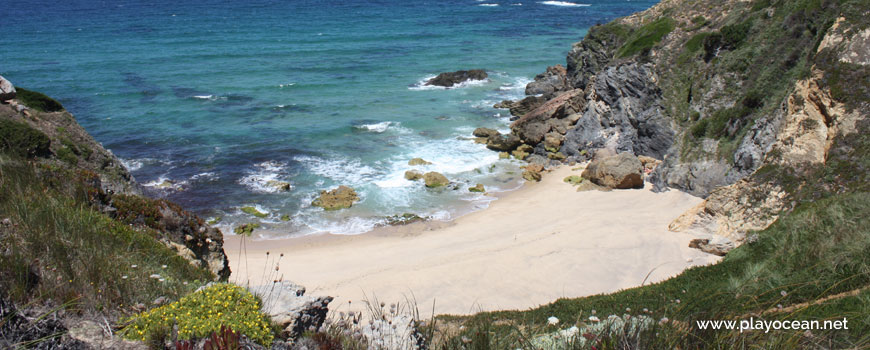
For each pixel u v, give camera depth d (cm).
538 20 13162
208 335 759
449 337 907
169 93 6625
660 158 4412
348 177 4325
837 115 2886
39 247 990
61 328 739
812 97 3084
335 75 7650
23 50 8988
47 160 2136
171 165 4478
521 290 2561
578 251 2906
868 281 1459
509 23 12644
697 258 2736
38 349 675
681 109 4416
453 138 5216
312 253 3161
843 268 1623
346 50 9375
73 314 816
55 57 8500
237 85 7019
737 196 2928
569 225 3331
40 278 874
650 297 2023
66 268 948
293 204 3853
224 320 793
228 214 3684
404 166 4547
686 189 3762
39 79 7112
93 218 1343
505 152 4856
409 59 8731
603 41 6078
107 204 1625
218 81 7219
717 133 3847
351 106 6197
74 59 8369
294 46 9681
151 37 10400
